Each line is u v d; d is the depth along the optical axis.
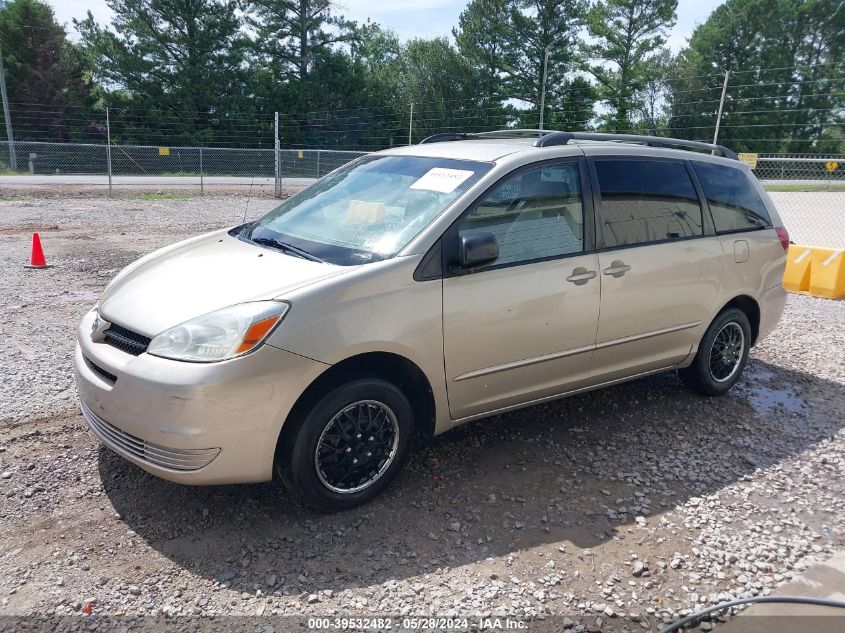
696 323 4.79
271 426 3.09
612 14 47.91
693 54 52.50
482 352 3.70
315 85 50.59
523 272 3.80
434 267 3.50
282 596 2.83
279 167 22.81
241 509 3.43
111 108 44.53
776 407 5.12
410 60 54.84
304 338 3.11
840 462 4.26
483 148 4.26
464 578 3.00
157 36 45.31
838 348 6.66
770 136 49.94
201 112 47.06
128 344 3.26
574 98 49.19
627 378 4.60
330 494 3.35
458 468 3.97
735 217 5.05
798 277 9.22
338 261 3.52
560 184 4.09
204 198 21.77
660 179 4.61
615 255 4.21
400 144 52.97
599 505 3.64
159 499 3.48
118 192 22.56
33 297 7.48
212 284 3.41
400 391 3.49
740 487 3.90
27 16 42.69
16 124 42.72
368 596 2.86
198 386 2.94
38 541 3.11
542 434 4.48
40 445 3.97
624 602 2.89
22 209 16.53
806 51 52.31
